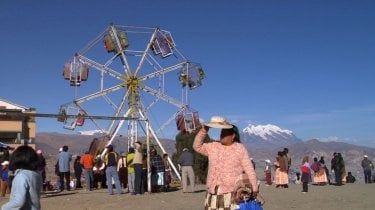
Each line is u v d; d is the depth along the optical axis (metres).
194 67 32.25
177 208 15.27
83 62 31.00
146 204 16.44
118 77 31.41
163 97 31.80
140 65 31.81
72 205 16.36
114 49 31.66
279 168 26.84
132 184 20.25
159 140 29.41
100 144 28.83
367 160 32.16
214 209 6.72
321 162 30.23
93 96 30.38
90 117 16.80
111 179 20.09
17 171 5.93
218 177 6.77
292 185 29.52
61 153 23.23
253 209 6.54
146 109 30.08
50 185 24.00
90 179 22.98
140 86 31.47
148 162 20.42
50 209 15.38
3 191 19.88
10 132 35.00
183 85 32.03
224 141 6.91
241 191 6.61
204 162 29.64
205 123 6.91
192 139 29.98
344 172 32.41
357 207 15.79
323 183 29.64
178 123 31.20
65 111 29.03
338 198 18.92
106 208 15.51
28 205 5.86
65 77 30.38
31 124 36.19
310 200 18.14
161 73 32.22
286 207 15.80
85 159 22.91
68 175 23.22
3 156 20.55
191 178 20.98
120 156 23.42
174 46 32.69
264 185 30.98
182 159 21.00
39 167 6.20
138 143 19.95
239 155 6.79
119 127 29.44
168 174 24.47
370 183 31.50
